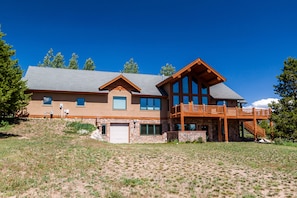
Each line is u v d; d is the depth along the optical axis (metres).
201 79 28.45
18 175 8.99
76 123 22.52
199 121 27.55
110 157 12.55
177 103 27.09
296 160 13.81
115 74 29.62
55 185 8.27
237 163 12.66
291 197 7.61
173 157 13.59
